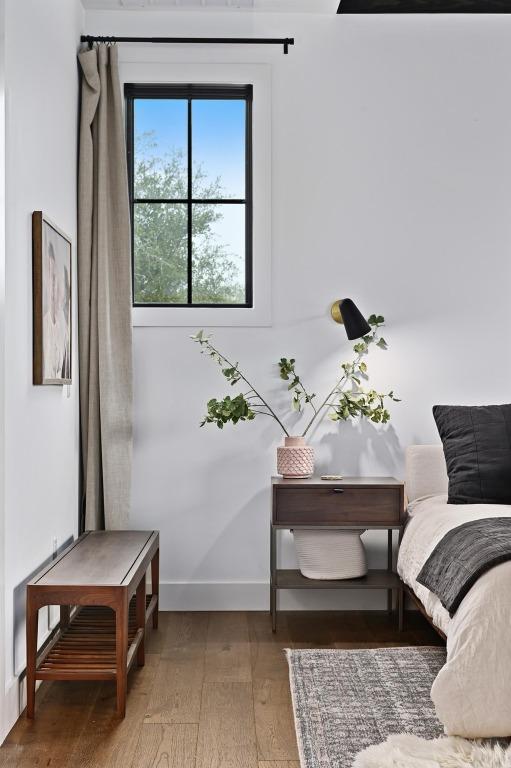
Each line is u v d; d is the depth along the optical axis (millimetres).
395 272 3959
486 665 2277
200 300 4016
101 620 3213
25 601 2734
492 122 3979
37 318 2830
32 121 2865
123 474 3740
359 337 3738
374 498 3551
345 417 3795
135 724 2502
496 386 3961
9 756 2283
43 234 2891
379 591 3906
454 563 2645
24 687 2660
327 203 3947
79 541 3299
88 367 3729
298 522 3545
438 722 2488
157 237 4023
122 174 3795
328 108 3953
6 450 2480
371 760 2172
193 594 3893
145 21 3920
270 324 3920
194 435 3910
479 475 3377
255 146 3922
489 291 3969
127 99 3990
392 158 3963
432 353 3961
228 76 3920
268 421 3920
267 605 3902
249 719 2543
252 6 3900
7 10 2512
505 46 3982
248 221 4008
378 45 3965
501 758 2158
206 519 3912
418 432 3941
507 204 3979
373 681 2850
